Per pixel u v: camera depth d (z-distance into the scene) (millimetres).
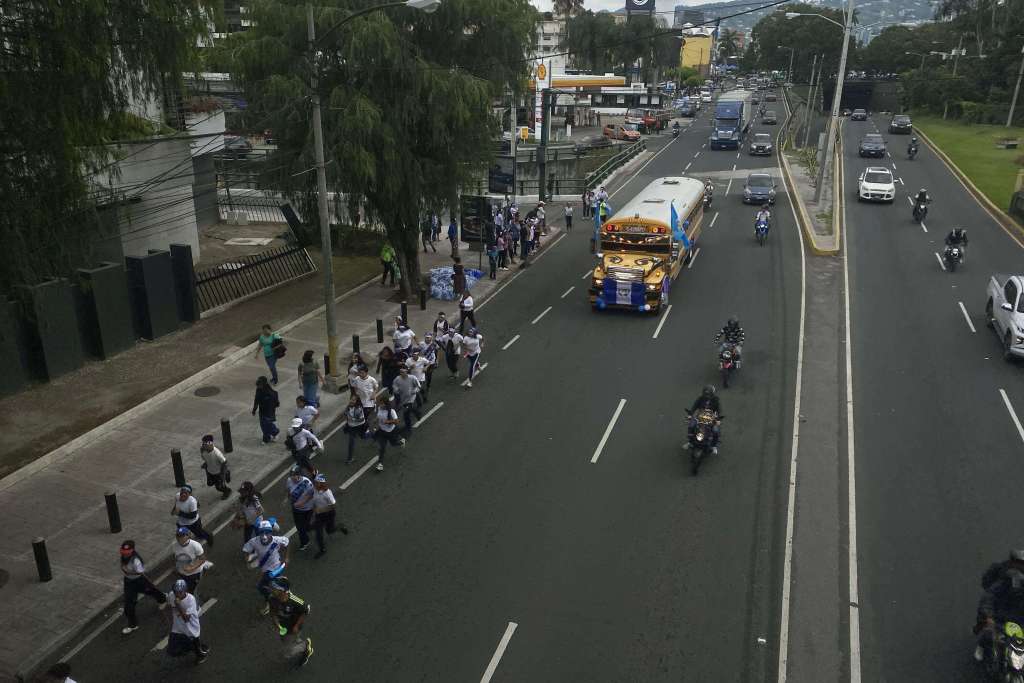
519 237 33156
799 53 143875
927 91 94500
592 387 18859
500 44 24234
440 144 23594
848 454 15344
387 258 27594
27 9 12156
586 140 75312
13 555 12086
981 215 38125
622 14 143500
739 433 16297
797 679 9570
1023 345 19359
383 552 12195
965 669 9719
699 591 11211
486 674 9594
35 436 15828
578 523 12953
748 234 35625
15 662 9828
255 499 11375
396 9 22078
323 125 21688
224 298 24938
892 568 11750
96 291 19438
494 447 15758
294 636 9539
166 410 17406
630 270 23953
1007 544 12312
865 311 24453
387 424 14648
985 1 105375
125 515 13250
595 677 9562
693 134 79062
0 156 12312
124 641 10336
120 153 19234
